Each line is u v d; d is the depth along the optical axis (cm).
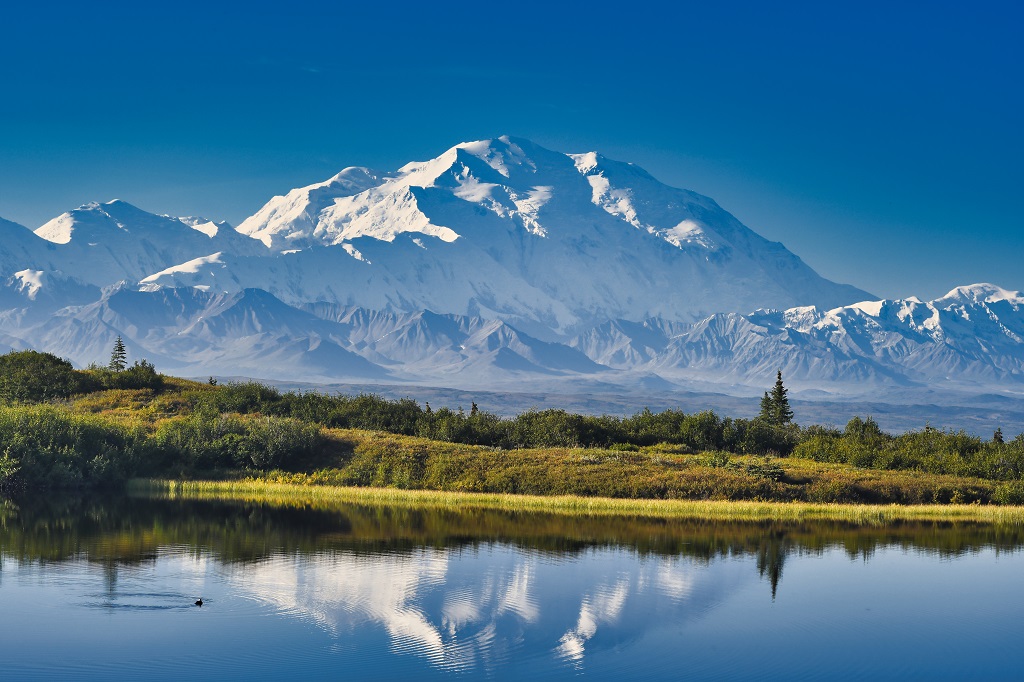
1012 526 17875
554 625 10906
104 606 11144
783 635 10775
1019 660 10106
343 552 14150
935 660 10069
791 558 14525
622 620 11169
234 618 10819
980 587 12925
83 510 17762
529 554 14312
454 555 14138
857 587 12838
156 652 9762
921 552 15138
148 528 15800
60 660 9512
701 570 13600
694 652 10181
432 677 9319
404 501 19650
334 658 9719
